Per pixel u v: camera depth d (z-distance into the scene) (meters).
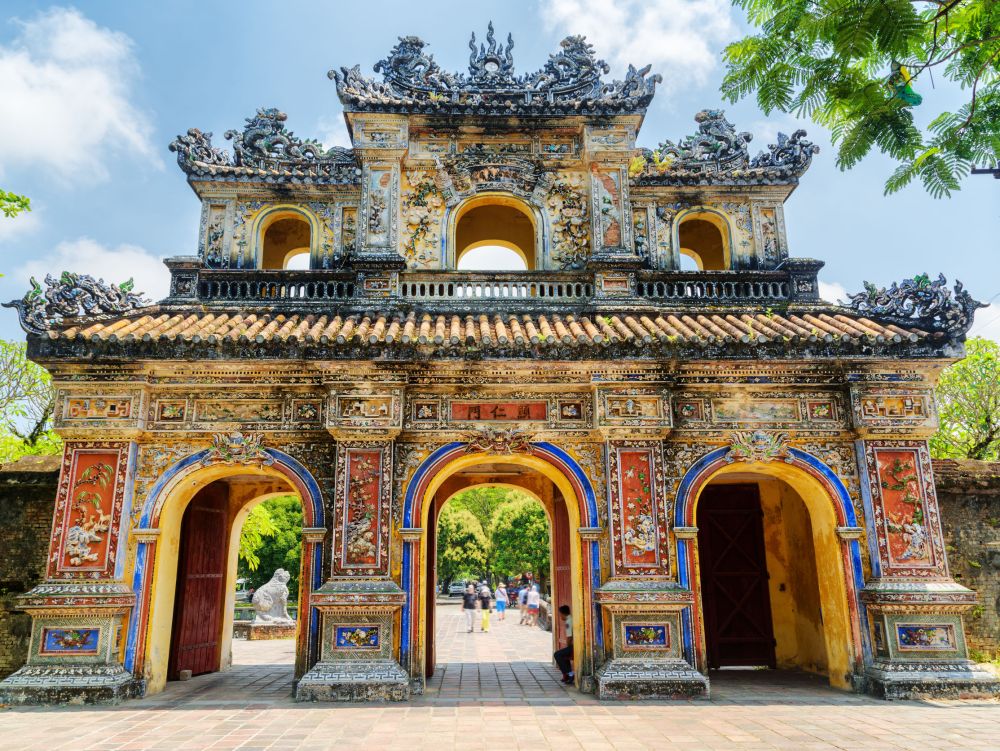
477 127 15.34
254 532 28.36
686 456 12.53
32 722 9.68
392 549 11.95
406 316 13.72
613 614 11.57
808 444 12.59
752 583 15.35
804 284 14.67
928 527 12.10
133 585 11.64
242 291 14.35
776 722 9.55
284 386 12.40
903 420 12.39
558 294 14.47
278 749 8.21
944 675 11.23
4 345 24.52
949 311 12.57
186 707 10.69
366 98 14.75
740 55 5.53
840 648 12.20
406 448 12.37
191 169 15.10
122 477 11.83
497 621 33.31
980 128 5.30
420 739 8.66
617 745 8.34
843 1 4.74
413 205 15.02
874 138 5.45
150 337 11.84
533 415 12.57
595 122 15.18
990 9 5.20
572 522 12.81
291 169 15.56
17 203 11.94
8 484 13.79
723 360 12.30
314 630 11.58
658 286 14.69
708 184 15.57
